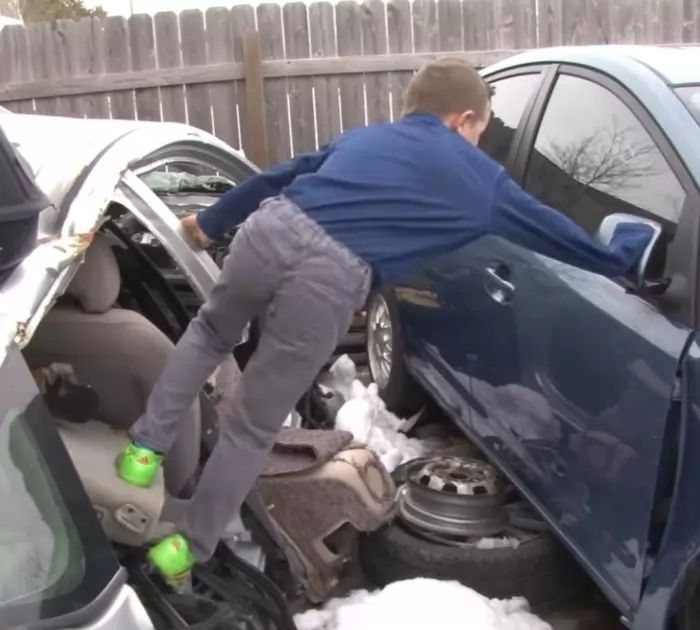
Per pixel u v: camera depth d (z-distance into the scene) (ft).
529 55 14.15
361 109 25.26
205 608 8.14
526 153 12.84
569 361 10.51
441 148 9.10
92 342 9.06
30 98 25.00
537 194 12.34
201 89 25.03
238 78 24.80
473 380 13.07
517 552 11.39
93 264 8.91
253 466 8.84
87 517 5.95
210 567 9.23
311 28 24.85
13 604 5.28
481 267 12.52
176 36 24.71
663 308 9.22
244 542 9.95
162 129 10.24
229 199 10.04
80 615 5.57
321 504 11.16
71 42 24.67
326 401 15.81
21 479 5.57
